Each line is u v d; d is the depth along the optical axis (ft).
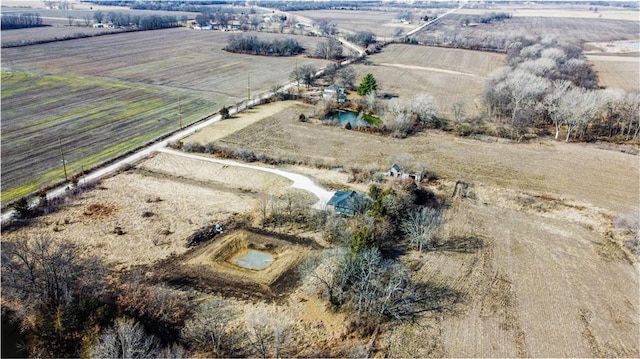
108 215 199.11
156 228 189.98
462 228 196.54
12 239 178.70
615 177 248.73
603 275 166.30
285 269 165.17
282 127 319.27
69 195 213.87
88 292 143.02
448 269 167.43
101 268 157.89
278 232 190.08
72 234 183.73
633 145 296.51
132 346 117.60
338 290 149.18
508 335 136.77
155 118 334.65
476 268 168.55
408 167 253.24
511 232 194.59
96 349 118.01
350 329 137.69
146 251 174.09
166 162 256.73
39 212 199.62
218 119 332.60
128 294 141.59
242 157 263.70
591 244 186.70
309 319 141.69
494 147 291.17
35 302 141.28
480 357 128.36
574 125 302.45
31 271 142.31
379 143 294.66
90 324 127.65
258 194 222.69
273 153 270.46
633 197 225.97
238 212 205.16
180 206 208.95
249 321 140.26
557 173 253.44
